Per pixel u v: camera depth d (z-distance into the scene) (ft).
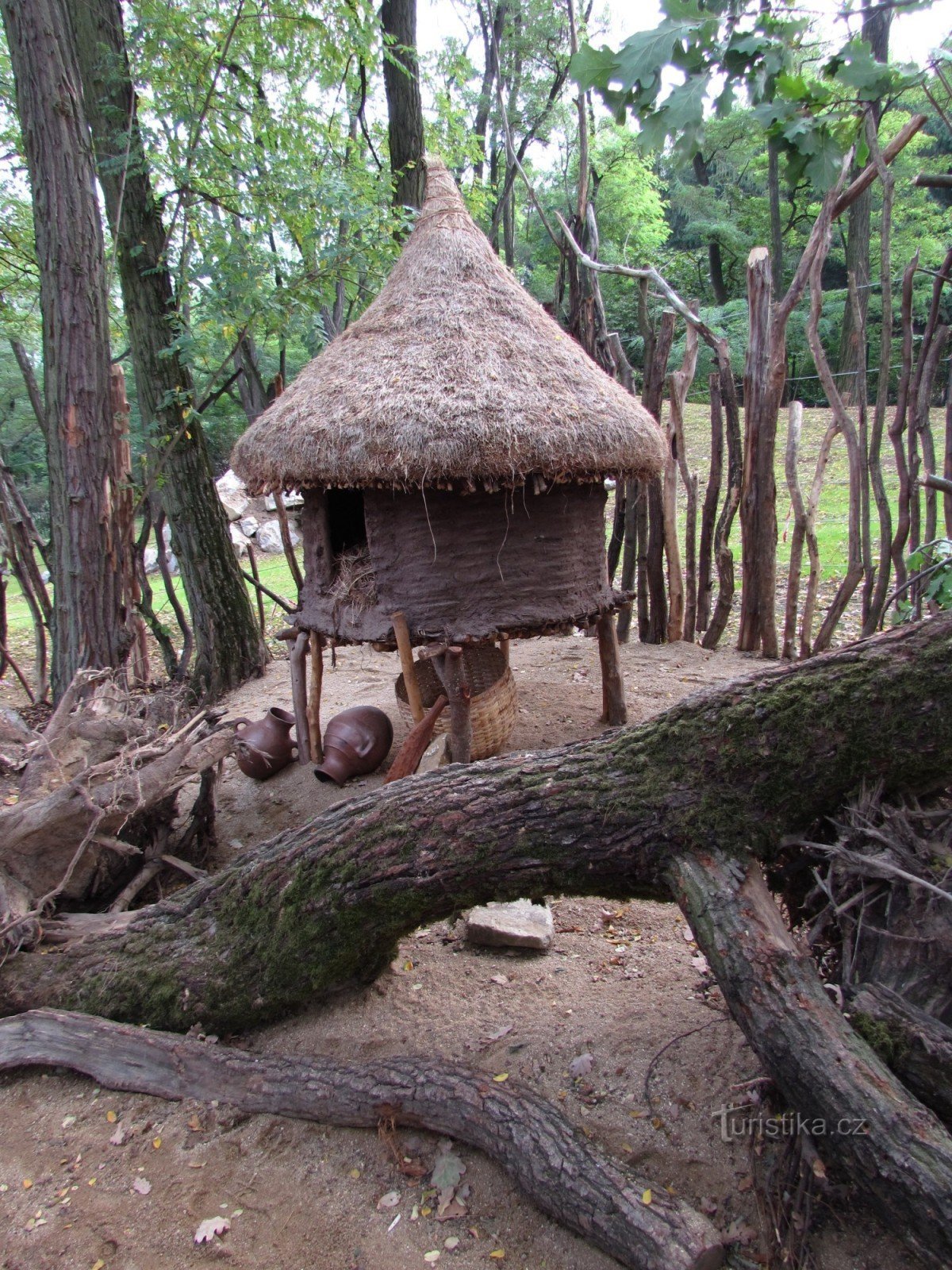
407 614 13.50
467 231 14.69
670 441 20.30
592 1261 6.11
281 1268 6.43
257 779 16.25
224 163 19.42
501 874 7.76
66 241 16.15
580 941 9.96
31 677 26.55
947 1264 4.94
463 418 11.86
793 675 6.98
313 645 15.74
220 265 19.07
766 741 6.82
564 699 17.87
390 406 12.07
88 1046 8.61
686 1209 5.94
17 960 9.74
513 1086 7.22
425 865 7.94
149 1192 7.22
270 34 22.62
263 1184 7.19
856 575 17.85
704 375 53.72
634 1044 7.94
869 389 45.14
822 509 29.99
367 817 8.36
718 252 61.46
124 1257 6.66
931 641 6.57
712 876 6.77
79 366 16.61
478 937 9.96
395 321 13.56
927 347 16.16
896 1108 5.33
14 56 15.57
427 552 13.25
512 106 50.21
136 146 19.20
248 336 23.50
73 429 16.78
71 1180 7.45
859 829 6.48
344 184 19.98
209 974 8.84
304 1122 7.73
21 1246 6.84
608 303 59.62
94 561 17.26
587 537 14.55
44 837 10.45
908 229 51.03
